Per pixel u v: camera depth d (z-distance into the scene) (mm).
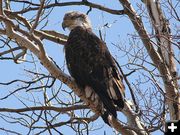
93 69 13219
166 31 13367
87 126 12852
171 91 12867
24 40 11828
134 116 12867
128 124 12914
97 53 13531
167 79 12992
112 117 12102
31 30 11430
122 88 12836
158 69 13242
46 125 13289
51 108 12484
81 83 12836
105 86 12633
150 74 12648
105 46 13828
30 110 12609
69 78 12375
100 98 12375
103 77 12945
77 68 13445
